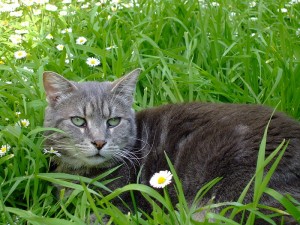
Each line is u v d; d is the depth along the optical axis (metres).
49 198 0.72
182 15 1.06
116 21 1.06
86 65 0.96
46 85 0.75
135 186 0.59
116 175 0.73
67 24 1.09
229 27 1.01
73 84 0.74
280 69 0.87
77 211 0.65
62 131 0.71
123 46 1.00
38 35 1.05
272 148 0.65
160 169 0.72
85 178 0.68
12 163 0.75
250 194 0.63
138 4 1.14
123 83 0.76
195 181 0.68
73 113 0.73
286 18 1.13
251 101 0.88
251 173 0.64
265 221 0.61
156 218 0.57
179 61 0.97
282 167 0.63
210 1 1.12
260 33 0.99
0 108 0.82
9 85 0.85
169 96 0.87
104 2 1.18
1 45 1.04
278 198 0.56
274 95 0.88
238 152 0.66
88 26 1.04
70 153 0.73
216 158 0.67
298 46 0.96
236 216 0.62
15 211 0.62
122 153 0.73
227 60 0.96
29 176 0.70
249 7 1.14
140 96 0.91
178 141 0.72
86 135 0.72
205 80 0.91
